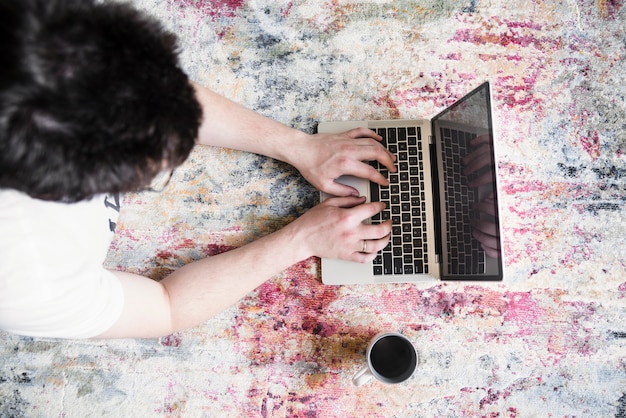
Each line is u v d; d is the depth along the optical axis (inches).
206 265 39.8
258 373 43.2
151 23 23.3
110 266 43.8
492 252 34.7
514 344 43.5
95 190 23.1
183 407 43.0
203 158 44.4
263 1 45.5
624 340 43.6
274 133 41.1
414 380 43.3
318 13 45.6
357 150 40.6
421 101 45.3
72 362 43.3
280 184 44.4
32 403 43.0
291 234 40.6
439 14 45.8
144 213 44.2
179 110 23.1
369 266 41.6
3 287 27.9
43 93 19.9
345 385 43.1
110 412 43.0
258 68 45.3
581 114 45.3
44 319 29.6
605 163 45.0
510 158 45.0
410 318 43.5
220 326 43.5
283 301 43.6
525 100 45.4
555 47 45.7
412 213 41.6
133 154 22.3
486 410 43.1
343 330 43.4
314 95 45.2
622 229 44.4
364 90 45.3
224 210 44.3
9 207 26.9
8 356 43.3
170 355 43.3
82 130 20.8
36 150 20.7
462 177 38.1
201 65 45.3
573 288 43.9
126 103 21.1
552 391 43.2
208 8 45.5
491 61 45.5
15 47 19.5
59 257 29.2
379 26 45.7
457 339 43.5
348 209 39.9
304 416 43.0
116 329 34.1
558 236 44.4
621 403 43.1
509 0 45.6
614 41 45.4
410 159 42.1
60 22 20.4
